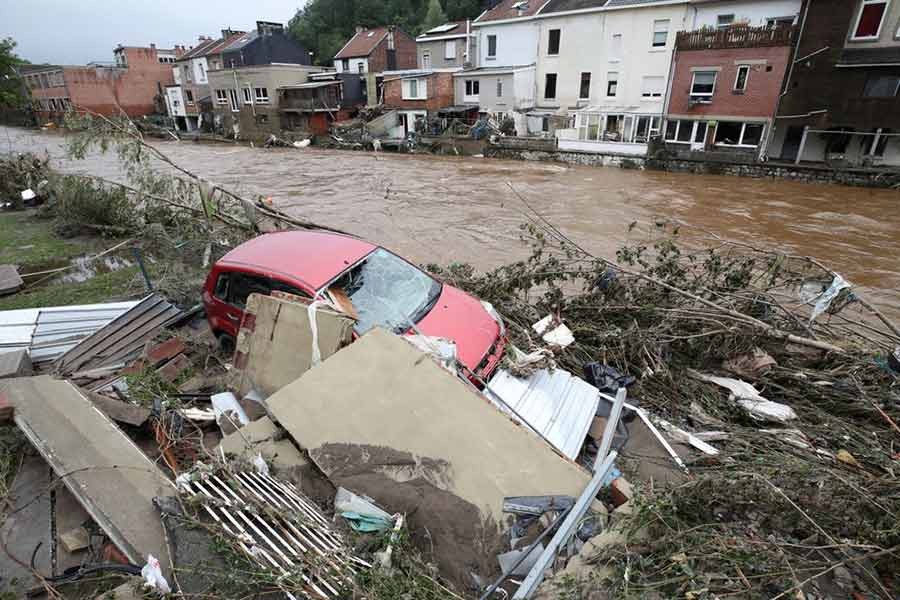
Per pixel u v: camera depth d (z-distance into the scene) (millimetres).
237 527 2793
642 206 17578
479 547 2902
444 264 11258
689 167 25031
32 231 11594
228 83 46312
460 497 3088
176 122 53844
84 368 5426
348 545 2846
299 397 3754
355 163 28969
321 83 40594
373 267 5465
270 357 4520
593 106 30656
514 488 3086
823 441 4277
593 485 3045
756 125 24984
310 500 3270
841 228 14781
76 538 3117
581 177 23859
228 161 30000
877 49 21266
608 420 4258
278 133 41938
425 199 18656
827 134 23344
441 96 36656
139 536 2861
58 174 14398
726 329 5496
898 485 3289
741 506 3131
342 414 3609
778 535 3014
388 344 3963
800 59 22844
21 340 5875
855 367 5031
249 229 10438
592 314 6504
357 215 16000
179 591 2455
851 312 8219
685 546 2641
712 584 2516
